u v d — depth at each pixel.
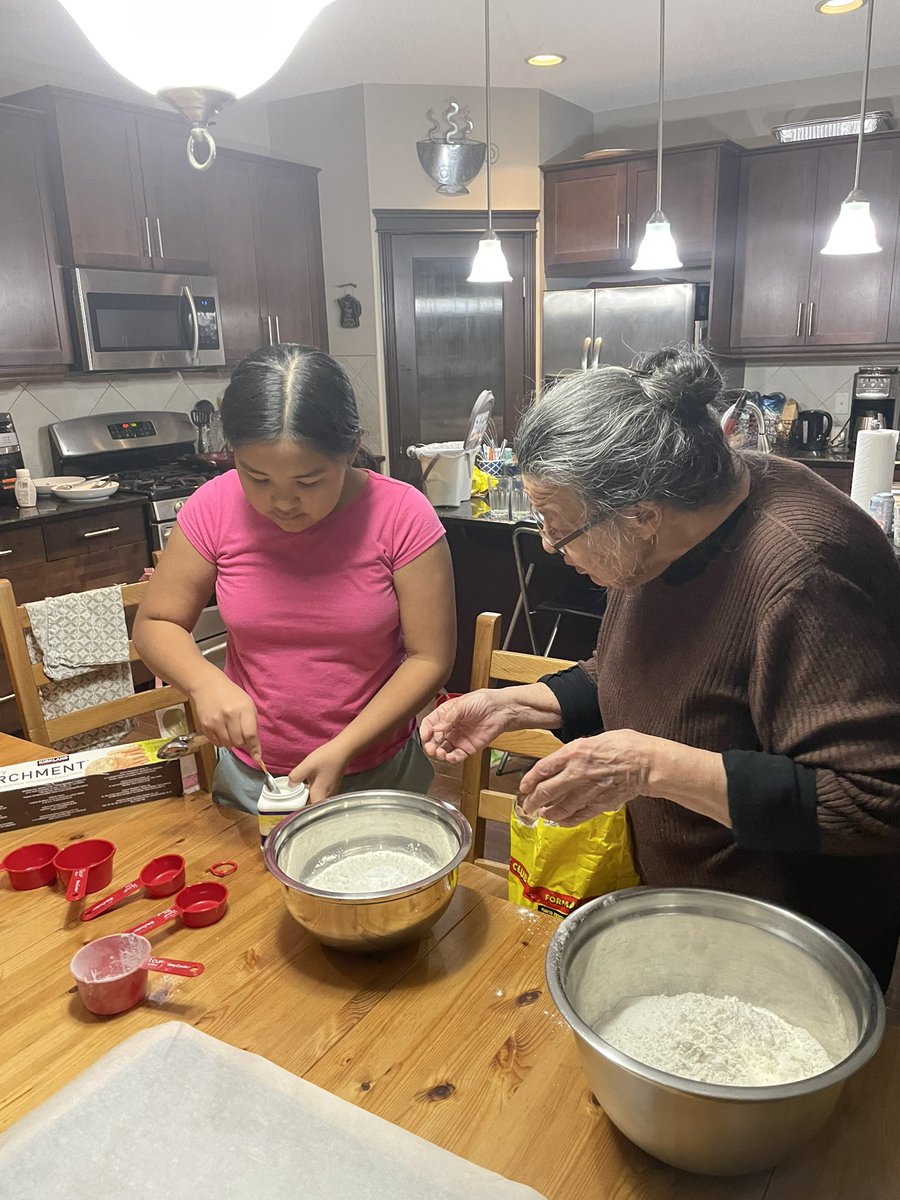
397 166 4.84
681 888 0.85
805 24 3.88
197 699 1.27
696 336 4.65
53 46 3.73
